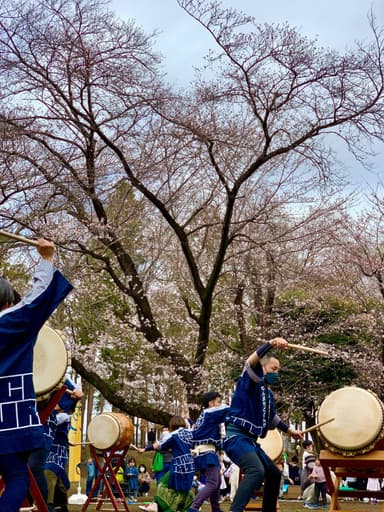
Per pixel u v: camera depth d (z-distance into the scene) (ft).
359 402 22.41
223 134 47.78
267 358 19.77
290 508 42.27
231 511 17.94
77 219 47.85
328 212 56.34
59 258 50.14
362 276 67.97
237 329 67.26
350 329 69.10
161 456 40.27
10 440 12.18
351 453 22.16
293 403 66.59
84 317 55.72
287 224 57.72
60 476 27.09
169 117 46.73
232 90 46.21
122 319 57.77
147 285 55.31
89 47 43.60
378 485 50.96
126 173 47.39
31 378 12.71
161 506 28.22
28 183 43.68
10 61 42.16
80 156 47.26
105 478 33.53
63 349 17.88
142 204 53.21
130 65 44.78
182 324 69.56
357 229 65.10
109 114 46.21
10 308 12.86
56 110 45.75
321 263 63.57
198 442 27.27
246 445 18.80
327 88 45.44
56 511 29.19
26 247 46.03
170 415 50.70
